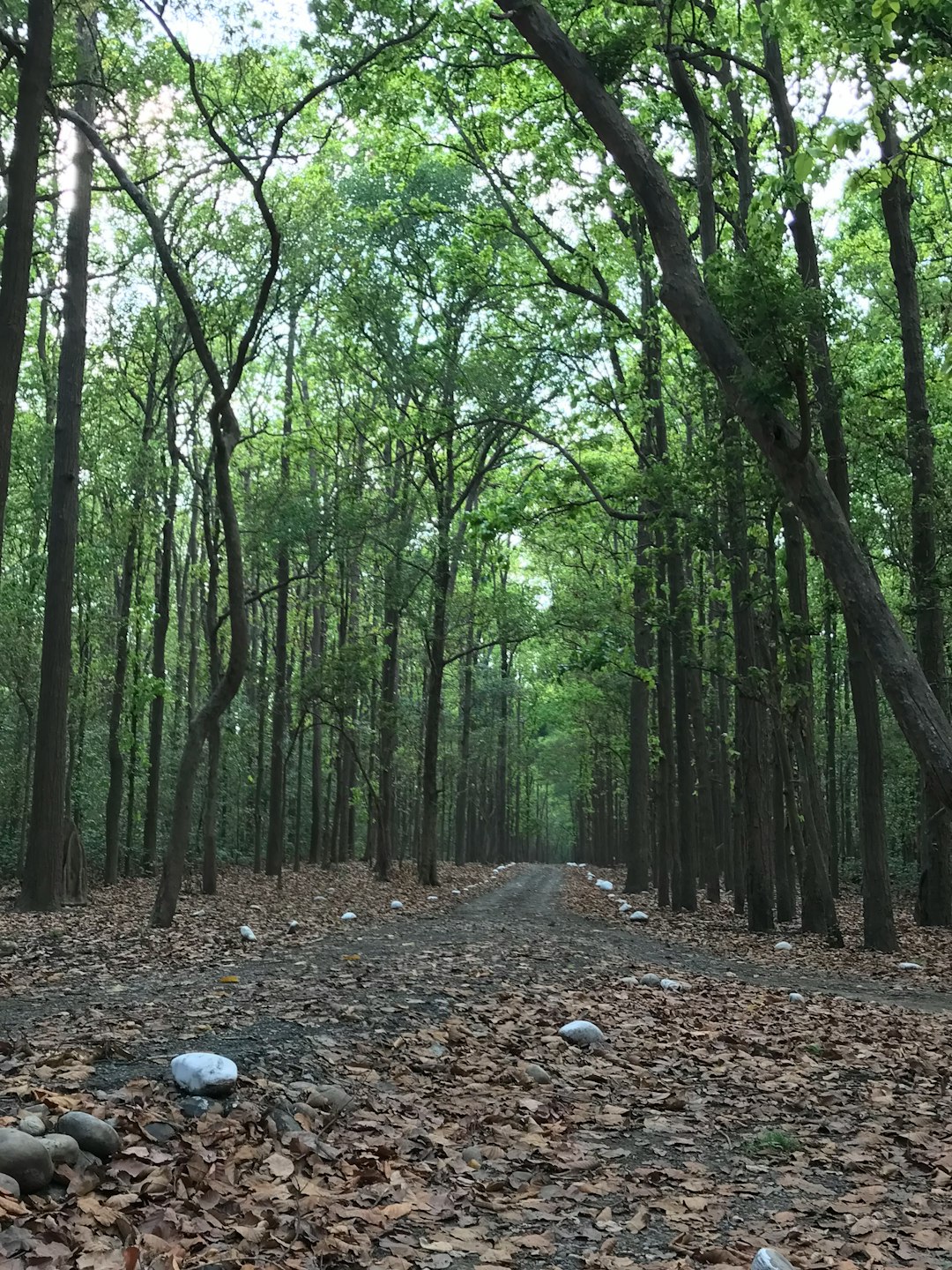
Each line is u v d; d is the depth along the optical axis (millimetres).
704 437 17281
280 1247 3586
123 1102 4742
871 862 14773
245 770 32938
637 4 12336
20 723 25984
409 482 26031
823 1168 4984
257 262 19391
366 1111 5250
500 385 22578
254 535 23547
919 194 21453
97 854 28156
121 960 10219
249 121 13406
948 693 20297
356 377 27031
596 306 22094
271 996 7754
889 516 21141
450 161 20859
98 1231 3479
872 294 23391
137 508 23453
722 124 17734
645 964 11727
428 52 16906
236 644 14547
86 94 15812
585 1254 3832
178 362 22094
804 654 16312
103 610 25578
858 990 11000
